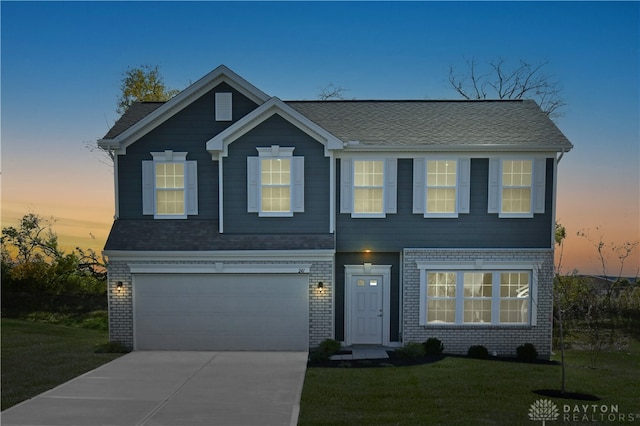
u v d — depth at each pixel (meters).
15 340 18.42
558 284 17.03
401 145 16.16
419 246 16.47
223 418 9.65
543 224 16.36
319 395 11.06
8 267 26.91
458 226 16.47
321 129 15.97
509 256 16.09
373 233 16.53
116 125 18.14
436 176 16.56
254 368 13.63
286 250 15.66
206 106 17.11
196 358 14.88
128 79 31.53
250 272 15.85
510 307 16.28
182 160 17.03
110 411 10.05
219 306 16.02
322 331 15.91
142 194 17.03
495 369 13.60
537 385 12.02
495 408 10.22
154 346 16.06
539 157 16.23
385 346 16.61
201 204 17.06
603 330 19.59
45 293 27.09
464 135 16.78
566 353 17.45
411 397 10.95
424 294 16.11
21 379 12.44
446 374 12.96
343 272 16.73
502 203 16.44
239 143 16.30
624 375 13.52
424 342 16.02
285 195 16.41
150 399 10.83
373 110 18.98
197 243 16.03
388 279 16.69
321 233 16.23
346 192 16.50
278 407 10.30
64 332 21.00
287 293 15.94
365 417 9.65
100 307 26.86
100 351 15.84
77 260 28.17
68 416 9.76
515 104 19.36
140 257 15.94
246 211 16.33
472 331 16.09
